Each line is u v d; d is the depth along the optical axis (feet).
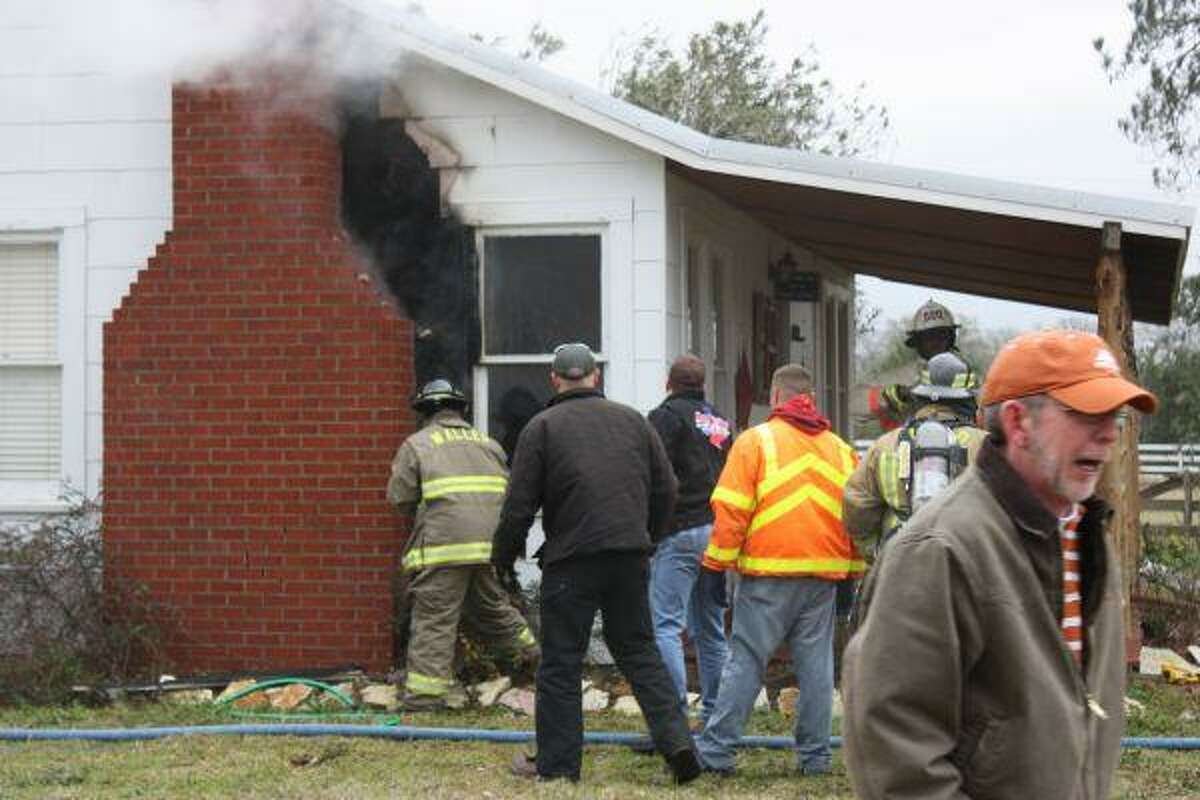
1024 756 10.45
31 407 37.19
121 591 34.37
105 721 30.68
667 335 35.24
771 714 31.30
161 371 34.96
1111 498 33.88
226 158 34.81
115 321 35.17
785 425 25.76
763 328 47.70
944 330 31.60
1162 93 98.37
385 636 34.04
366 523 34.12
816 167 33.19
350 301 34.32
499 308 35.78
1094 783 10.94
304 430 34.40
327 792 24.50
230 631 34.50
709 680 29.43
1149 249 34.63
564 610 25.25
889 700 10.54
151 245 36.45
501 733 28.60
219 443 34.68
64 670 32.89
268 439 34.50
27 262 37.35
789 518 25.38
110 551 34.88
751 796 24.26
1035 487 10.83
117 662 33.88
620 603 25.45
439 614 31.63
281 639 34.37
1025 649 10.48
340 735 29.14
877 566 11.20
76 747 28.32
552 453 25.36
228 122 34.83
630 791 24.59
